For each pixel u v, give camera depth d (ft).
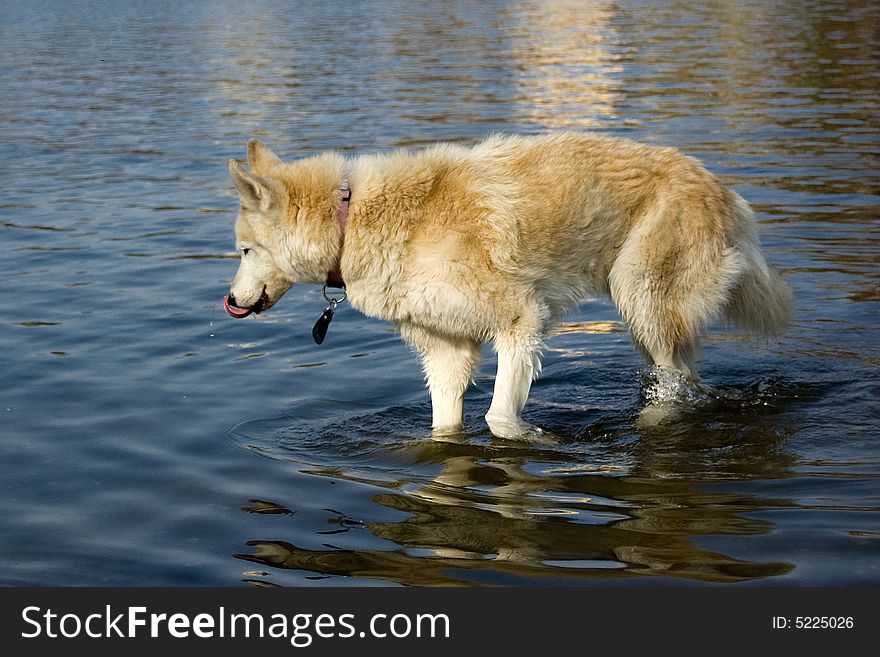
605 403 19.71
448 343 18.74
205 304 25.43
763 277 20.04
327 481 16.24
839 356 21.25
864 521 14.02
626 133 42.68
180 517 14.96
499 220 17.75
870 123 43.83
